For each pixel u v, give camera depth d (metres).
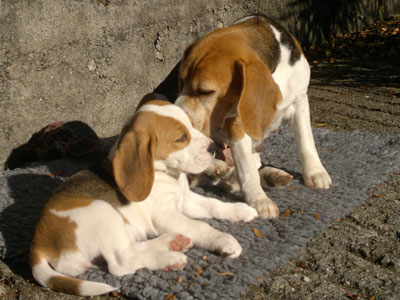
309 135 1.84
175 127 1.51
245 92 1.57
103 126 2.22
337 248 1.55
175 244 1.47
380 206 1.73
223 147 1.80
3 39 1.94
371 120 2.35
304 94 1.81
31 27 1.99
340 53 3.44
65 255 1.43
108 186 1.50
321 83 2.86
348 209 1.70
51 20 2.03
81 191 1.47
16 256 1.54
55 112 2.09
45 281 1.41
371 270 1.48
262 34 1.71
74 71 2.11
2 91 1.97
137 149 1.47
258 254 1.51
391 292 1.41
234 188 1.82
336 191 1.78
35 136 2.05
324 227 1.62
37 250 1.44
